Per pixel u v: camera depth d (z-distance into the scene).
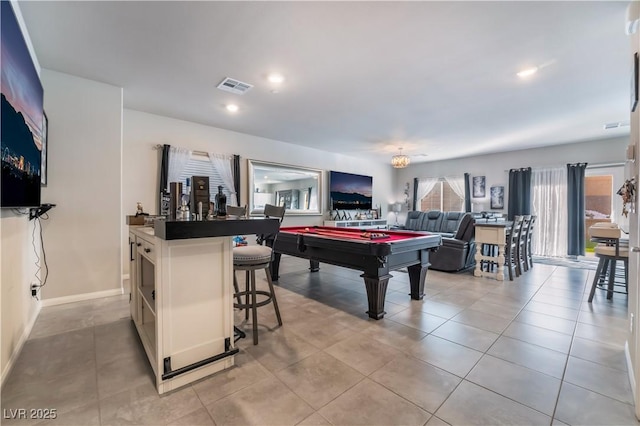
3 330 1.76
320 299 3.37
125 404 1.56
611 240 3.68
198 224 1.57
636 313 1.59
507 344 2.26
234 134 5.57
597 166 6.02
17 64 1.78
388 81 3.29
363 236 3.41
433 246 3.37
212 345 1.85
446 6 2.06
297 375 1.83
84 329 2.48
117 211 3.41
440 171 8.63
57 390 1.67
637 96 1.67
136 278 2.44
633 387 1.67
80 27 2.32
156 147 4.59
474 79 3.22
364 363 1.98
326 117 4.62
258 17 2.20
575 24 2.26
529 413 1.50
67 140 3.11
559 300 3.34
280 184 6.37
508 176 7.23
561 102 3.89
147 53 2.71
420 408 1.54
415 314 2.89
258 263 2.30
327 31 2.37
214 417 1.46
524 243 4.98
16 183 1.79
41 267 2.96
